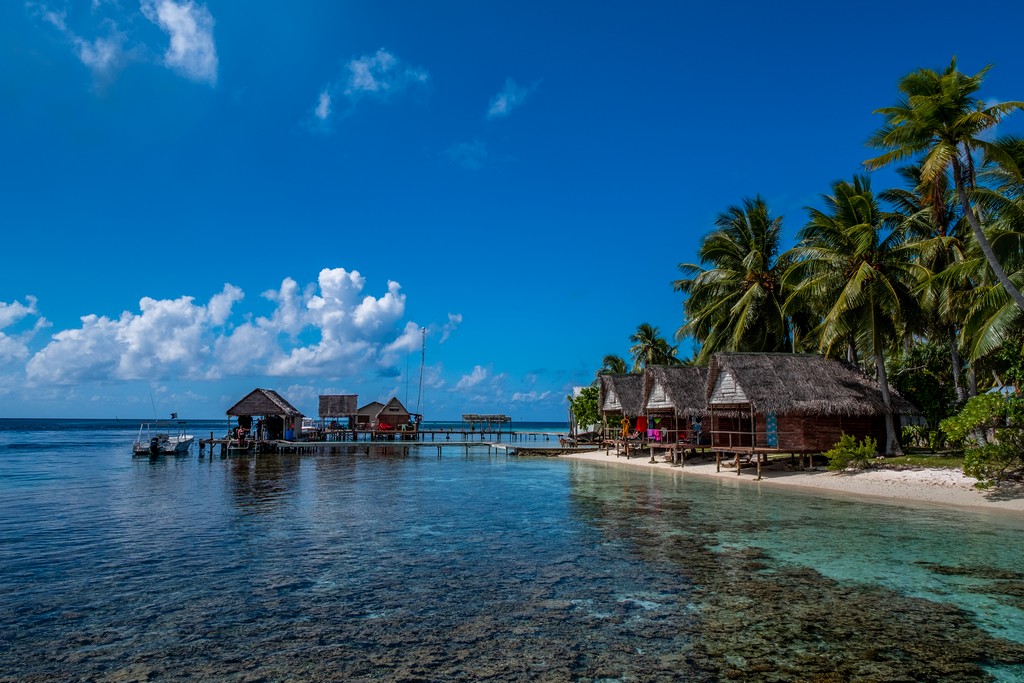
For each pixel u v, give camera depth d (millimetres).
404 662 6469
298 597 8727
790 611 8133
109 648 6859
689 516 15602
